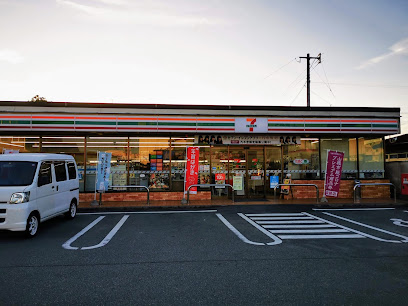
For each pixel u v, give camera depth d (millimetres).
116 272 4801
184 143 13414
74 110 12422
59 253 5801
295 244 6461
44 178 7707
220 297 3920
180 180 13273
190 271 4855
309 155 14148
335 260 5402
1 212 6625
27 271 4828
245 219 9266
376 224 8531
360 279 4516
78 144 12984
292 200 13102
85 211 10797
